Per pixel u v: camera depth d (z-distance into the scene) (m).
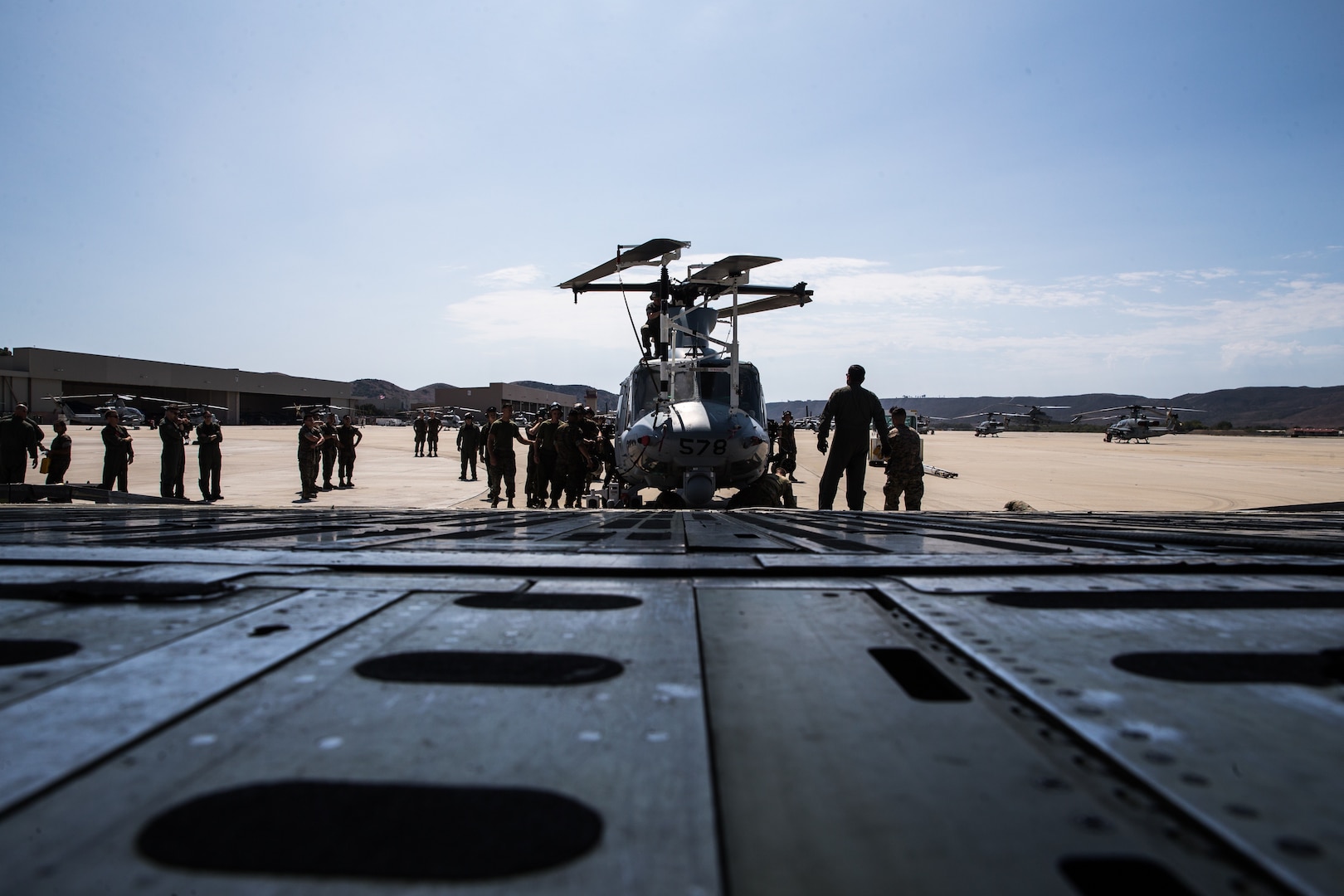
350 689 1.32
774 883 0.74
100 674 1.36
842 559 2.77
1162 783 0.94
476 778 0.97
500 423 13.31
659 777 0.98
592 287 12.46
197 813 0.87
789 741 1.12
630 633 1.74
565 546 3.29
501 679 1.37
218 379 85.88
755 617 1.93
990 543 3.62
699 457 10.30
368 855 0.78
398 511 7.18
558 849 0.80
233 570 2.46
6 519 5.33
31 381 68.88
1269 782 0.94
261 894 0.71
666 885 0.73
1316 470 23.91
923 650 1.63
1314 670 1.42
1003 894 0.72
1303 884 0.71
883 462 20.58
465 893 0.72
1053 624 1.81
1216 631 1.74
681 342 11.66
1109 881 0.75
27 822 0.85
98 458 23.62
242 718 1.18
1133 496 15.04
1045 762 1.05
